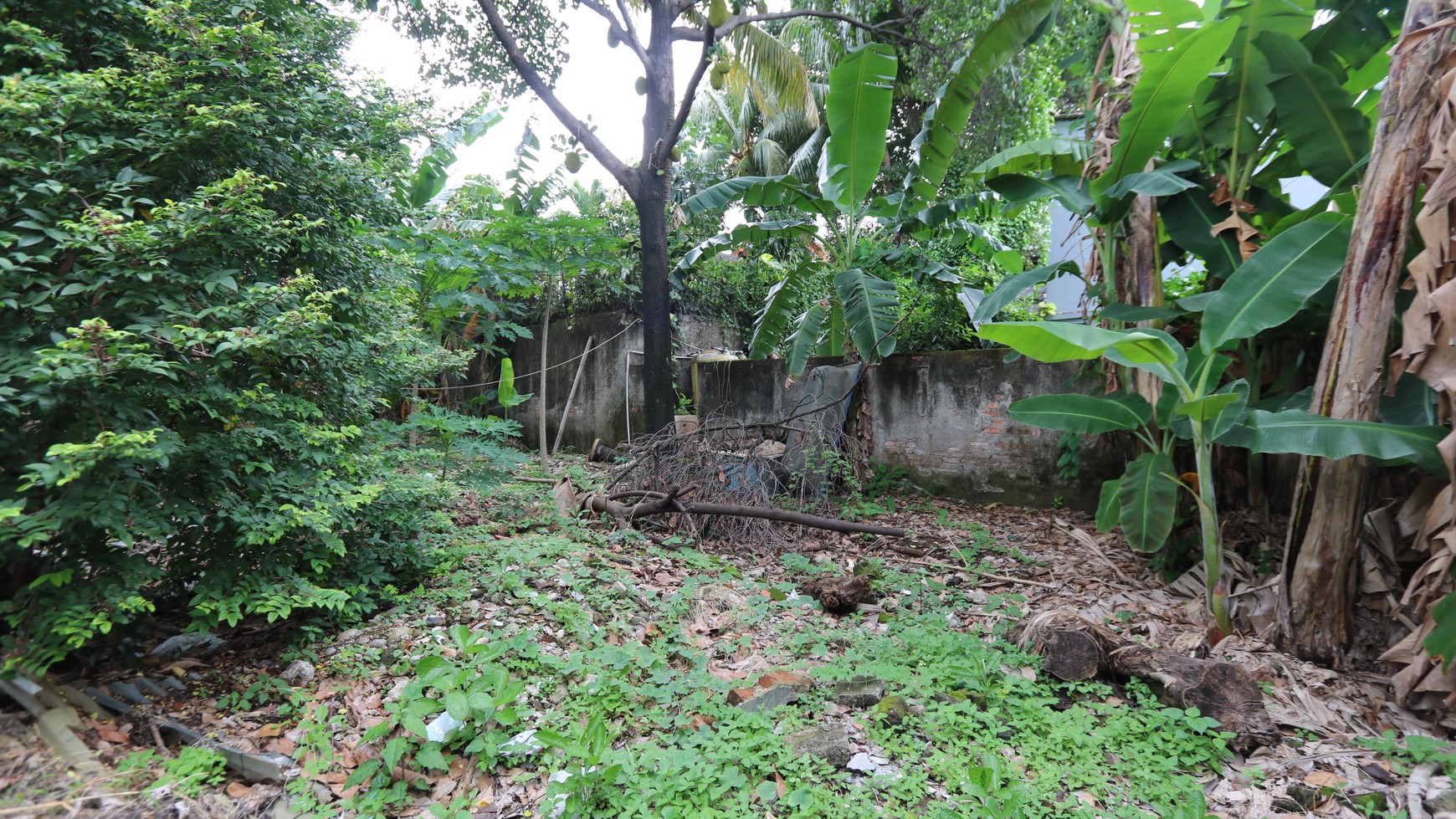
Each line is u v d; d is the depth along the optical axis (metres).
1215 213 5.40
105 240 3.02
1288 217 4.89
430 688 3.28
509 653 3.68
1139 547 5.09
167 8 3.28
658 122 9.95
